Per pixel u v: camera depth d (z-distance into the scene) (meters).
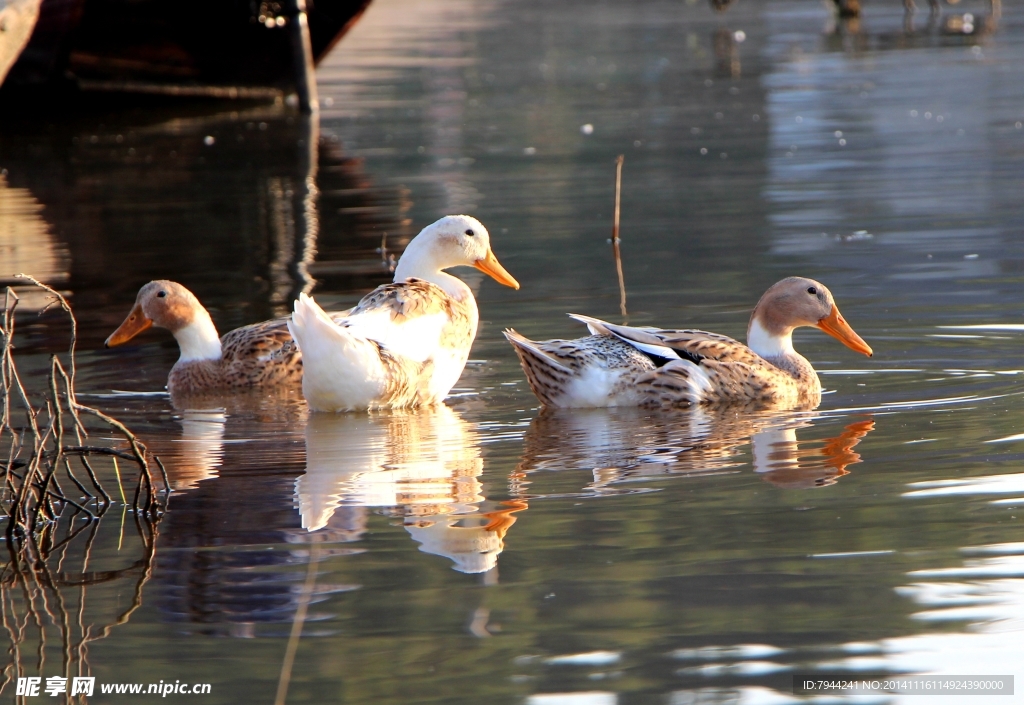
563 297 16.78
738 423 11.16
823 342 14.27
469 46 60.44
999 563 7.40
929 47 49.69
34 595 7.40
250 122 37.38
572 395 12.03
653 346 12.13
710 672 6.27
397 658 6.50
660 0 83.44
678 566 7.54
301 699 6.13
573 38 62.19
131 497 9.23
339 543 8.09
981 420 10.67
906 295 15.95
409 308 12.43
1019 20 57.97
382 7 86.25
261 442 10.87
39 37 34.06
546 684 6.21
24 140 34.84
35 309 16.80
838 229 20.53
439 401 12.56
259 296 17.25
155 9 37.00
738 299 16.17
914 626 6.68
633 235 20.98
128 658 6.59
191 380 13.43
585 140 32.91
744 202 23.61
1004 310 14.93
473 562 7.70
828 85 41.03
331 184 27.36
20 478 9.00
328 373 11.80
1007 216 20.75
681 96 40.59
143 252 20.59
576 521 8.41
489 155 31.06
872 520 8.20
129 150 32.69
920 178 25.02
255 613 7.06
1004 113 33.53
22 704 6.16
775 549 7.77
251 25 38.50
